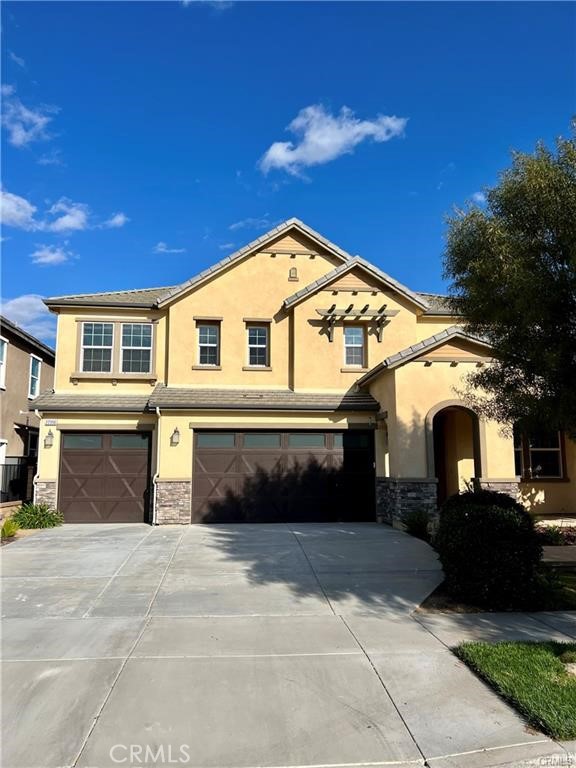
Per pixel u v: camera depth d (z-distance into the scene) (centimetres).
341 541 1259
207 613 751
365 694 505
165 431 1620
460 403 1458
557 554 1095
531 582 777
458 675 545
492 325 847
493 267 769
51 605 788
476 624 702
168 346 1783
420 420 1455
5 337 2039
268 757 410
